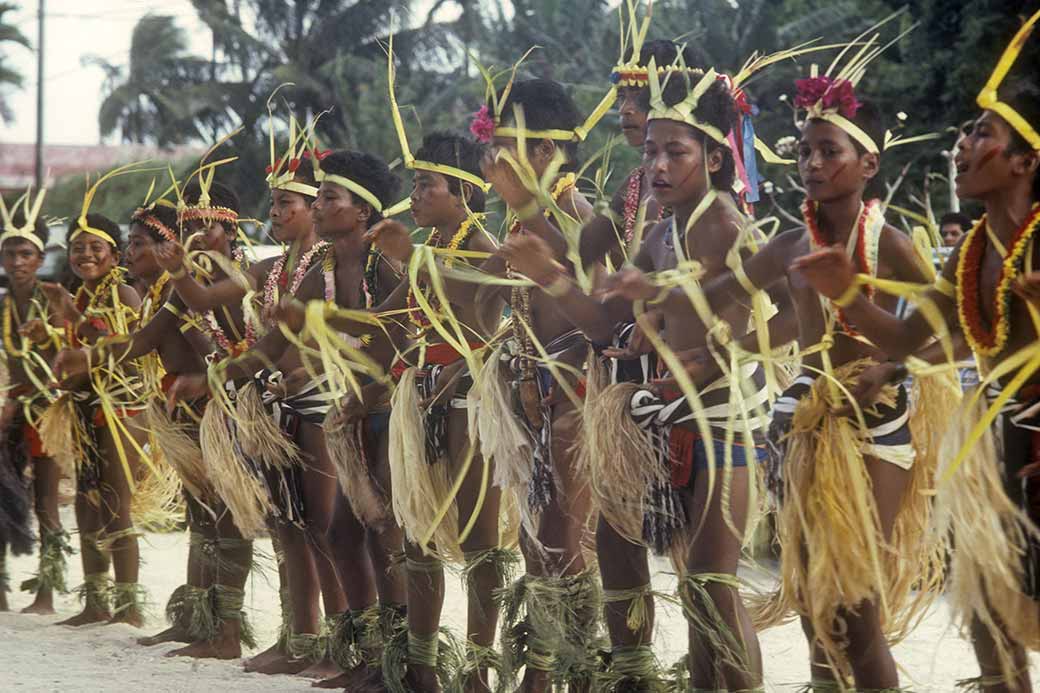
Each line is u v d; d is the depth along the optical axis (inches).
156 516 277.6
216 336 233.1
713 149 165.5
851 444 146.2
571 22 968.3
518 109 162.7
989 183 141.4
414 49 1133.1
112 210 1183.6
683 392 160.7
